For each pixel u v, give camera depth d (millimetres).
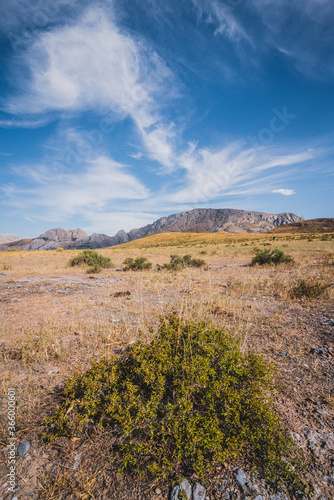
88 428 2287
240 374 2350
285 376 3139
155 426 2109
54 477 1872
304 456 1983
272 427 1979
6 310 6453
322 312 5703
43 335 4199
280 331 4594
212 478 1836
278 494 1717
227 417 2082
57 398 2736
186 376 2305
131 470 1920
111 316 5746
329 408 2533
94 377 2439
